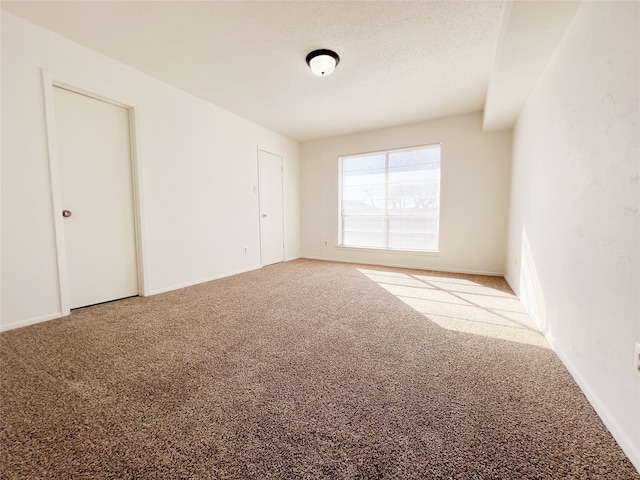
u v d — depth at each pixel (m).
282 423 1.10
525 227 2.67
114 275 2.74
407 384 1.36
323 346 1.78
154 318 2.27
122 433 1.05
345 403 1.22
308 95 3.34
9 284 2.03
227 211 3.88
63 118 2.33
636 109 0.95
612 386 1.05
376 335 1.95
